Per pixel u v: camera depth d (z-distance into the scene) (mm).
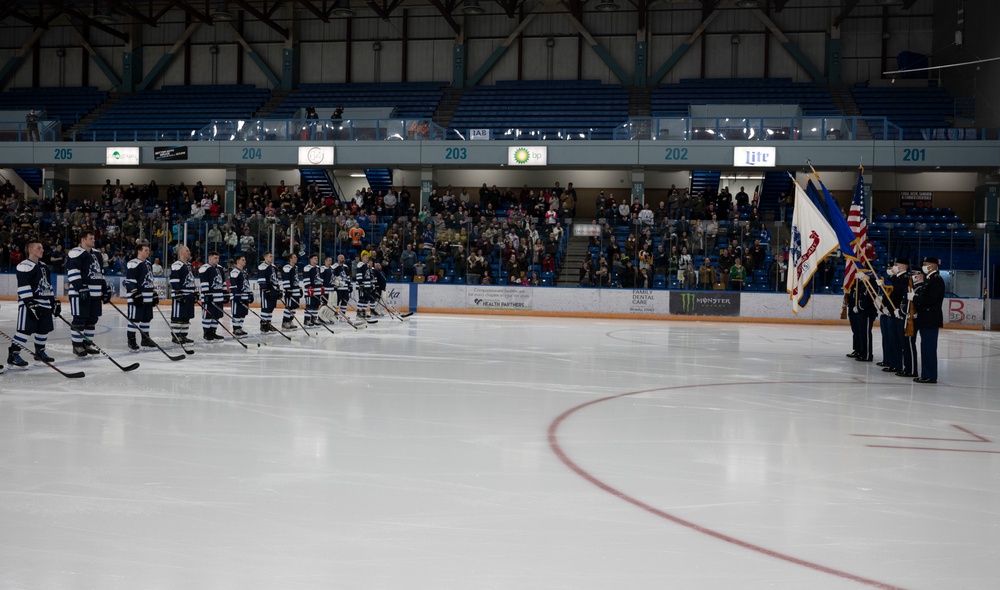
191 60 45906
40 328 11781
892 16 41125
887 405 10375
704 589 4039
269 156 37062
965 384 12852
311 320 21828
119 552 4406
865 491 6016
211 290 16672
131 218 31250
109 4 41875
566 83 42938
